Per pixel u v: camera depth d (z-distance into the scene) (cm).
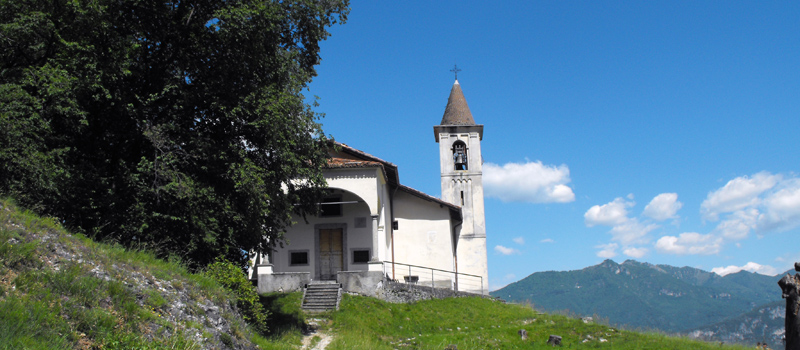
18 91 1391
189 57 1770
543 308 2991
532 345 1983
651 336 2134
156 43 1792
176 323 1153
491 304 2867
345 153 3139
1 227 1134
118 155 1741
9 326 855
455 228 3919
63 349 877
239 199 1758
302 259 3031
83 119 1476
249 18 1662
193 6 1759
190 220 1638
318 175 2022
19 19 1492
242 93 1770
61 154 1473
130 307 1080
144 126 1644
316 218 3069
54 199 1452
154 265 1373
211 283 1459
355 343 1848
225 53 1725
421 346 1900
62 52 1530
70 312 980
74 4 1473
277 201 1888
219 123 1820
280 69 1853
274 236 1997
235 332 1342
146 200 1627
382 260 2858
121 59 1570
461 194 3997
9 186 1359
